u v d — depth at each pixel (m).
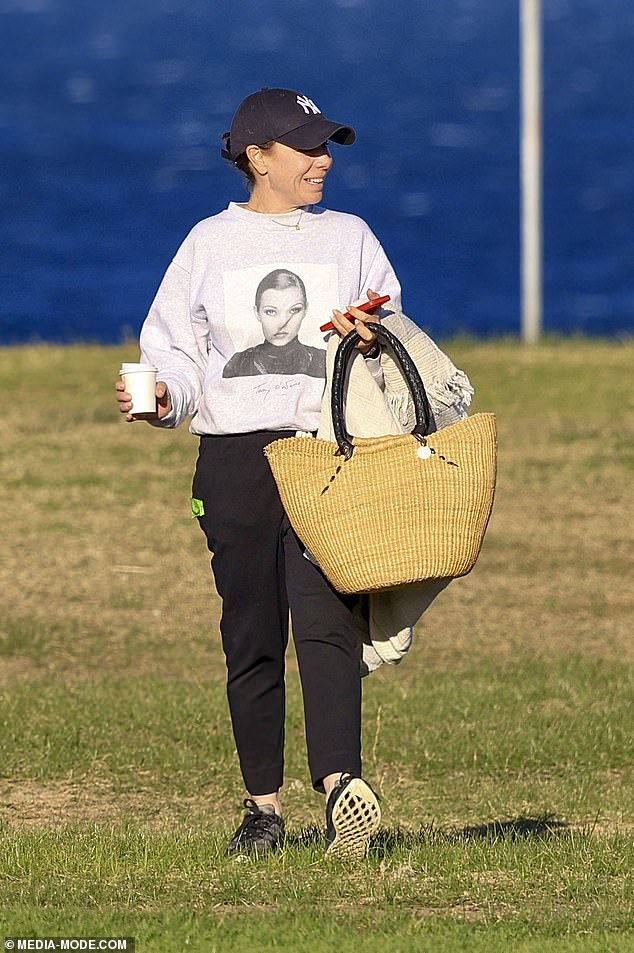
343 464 19.53
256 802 21.55
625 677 33.16
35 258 190.75
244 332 20.73
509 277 181.62
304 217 21.08
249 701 21.31
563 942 17.59
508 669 33.84
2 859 20.97
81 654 35.22
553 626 37.53
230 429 20.66
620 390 63.81
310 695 20.50
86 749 28.36
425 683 32.66
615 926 18.36
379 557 19.42
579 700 31.55
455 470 19.45
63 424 58.12
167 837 21.98
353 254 21.00
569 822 24.73
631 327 146.75
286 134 20.78
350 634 20.69
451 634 36.81
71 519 46.62
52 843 21.72
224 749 28.58
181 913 18.61
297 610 20.64
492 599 39.59
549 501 48.44
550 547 43.97
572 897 19.59
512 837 22.55
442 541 19.41
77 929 18.02
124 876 20.47
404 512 19.41
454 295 170.00
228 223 21.11
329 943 17.50
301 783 27.22
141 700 31.06
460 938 17.73
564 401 61.81
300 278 20.77
